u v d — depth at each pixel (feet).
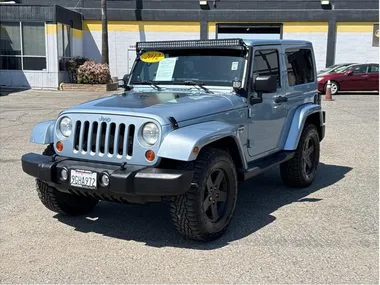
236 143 15.96
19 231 16.26
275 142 19.74
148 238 15.66
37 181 16.83
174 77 18.61
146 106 15.12
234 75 17.47
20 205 19.01
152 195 13.83
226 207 15.74
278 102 19.53
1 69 78.07
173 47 18.84
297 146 20.65
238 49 17.61
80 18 90.74
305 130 21.43
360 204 19.17
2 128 38.27
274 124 19.44
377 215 17.80
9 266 13.56
